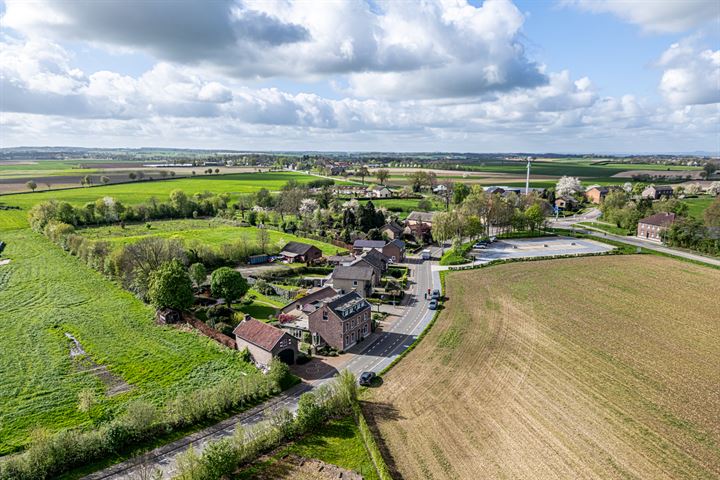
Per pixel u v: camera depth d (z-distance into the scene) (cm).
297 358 6494
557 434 4672
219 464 3972
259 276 10500
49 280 9938
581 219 19650
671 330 7356
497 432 4709
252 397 5475
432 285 10188
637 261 11888
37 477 4034
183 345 6850
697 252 12788
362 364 6444
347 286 9362
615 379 5800
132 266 9194
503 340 7056
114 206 17650
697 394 5425
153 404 5259
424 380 5850
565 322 7756
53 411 5109
